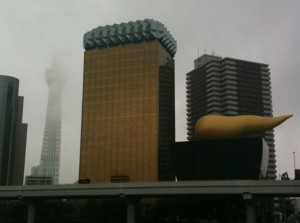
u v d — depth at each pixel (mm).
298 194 100500
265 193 99062
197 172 154500
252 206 102812
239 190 100562
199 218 135875
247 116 152000
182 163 157125
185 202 130875
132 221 112000
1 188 121375
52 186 116500
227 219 131375
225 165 151500
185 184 104750
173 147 158750
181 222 136250
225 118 153250
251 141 149000
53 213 160375
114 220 144875
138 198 117000
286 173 141625
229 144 151250
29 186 118750
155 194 107688
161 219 143250
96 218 150875
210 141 153625
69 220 141375
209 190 102812
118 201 146625
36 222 126312
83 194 113250
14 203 175375
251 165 148500
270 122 148125
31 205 123250
